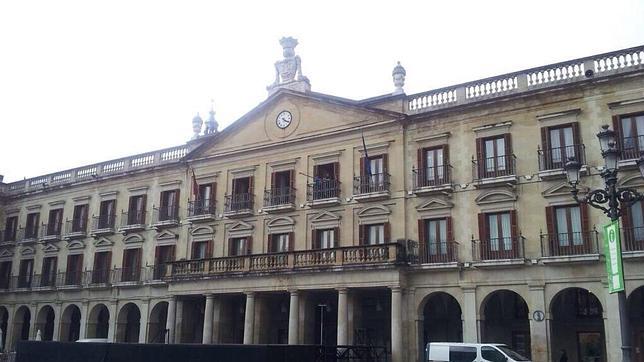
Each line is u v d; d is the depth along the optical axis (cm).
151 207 4369
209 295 3569
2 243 5266
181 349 2552
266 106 3941
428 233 3195
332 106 3675
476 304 2950
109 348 2781
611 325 2620
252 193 3862
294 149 3766
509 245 2941
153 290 4159
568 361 2997
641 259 2598
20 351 3131
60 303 4669
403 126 3378
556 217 2866
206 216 3975
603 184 2747
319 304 3434
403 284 3067
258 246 3744
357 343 3177
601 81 2841
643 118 2750
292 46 3981
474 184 3075
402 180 3306
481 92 3203
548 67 3022
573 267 2756
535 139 2983
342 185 3509
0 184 5453
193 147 4303
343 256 3175
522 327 3145
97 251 4578
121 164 4666
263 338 3453
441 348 2606
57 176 5097
